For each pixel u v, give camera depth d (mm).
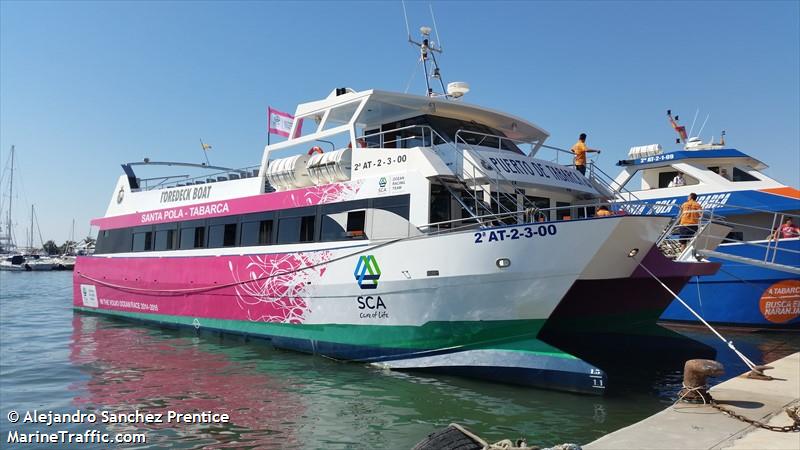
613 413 8023
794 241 14914
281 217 12688
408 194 10430
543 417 7867
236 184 14289
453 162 10766
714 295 15938
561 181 11531
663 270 10422
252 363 11352
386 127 12969
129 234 17750
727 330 15742
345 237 11266
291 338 12125
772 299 15117
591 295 11547
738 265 15523
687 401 6621
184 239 15469
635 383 9766
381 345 10570
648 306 12633
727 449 4996
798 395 6891
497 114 12680
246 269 13195
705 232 12422
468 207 10695
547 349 9188
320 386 9578
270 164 13469
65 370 11406
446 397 8820
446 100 11883
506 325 9422
